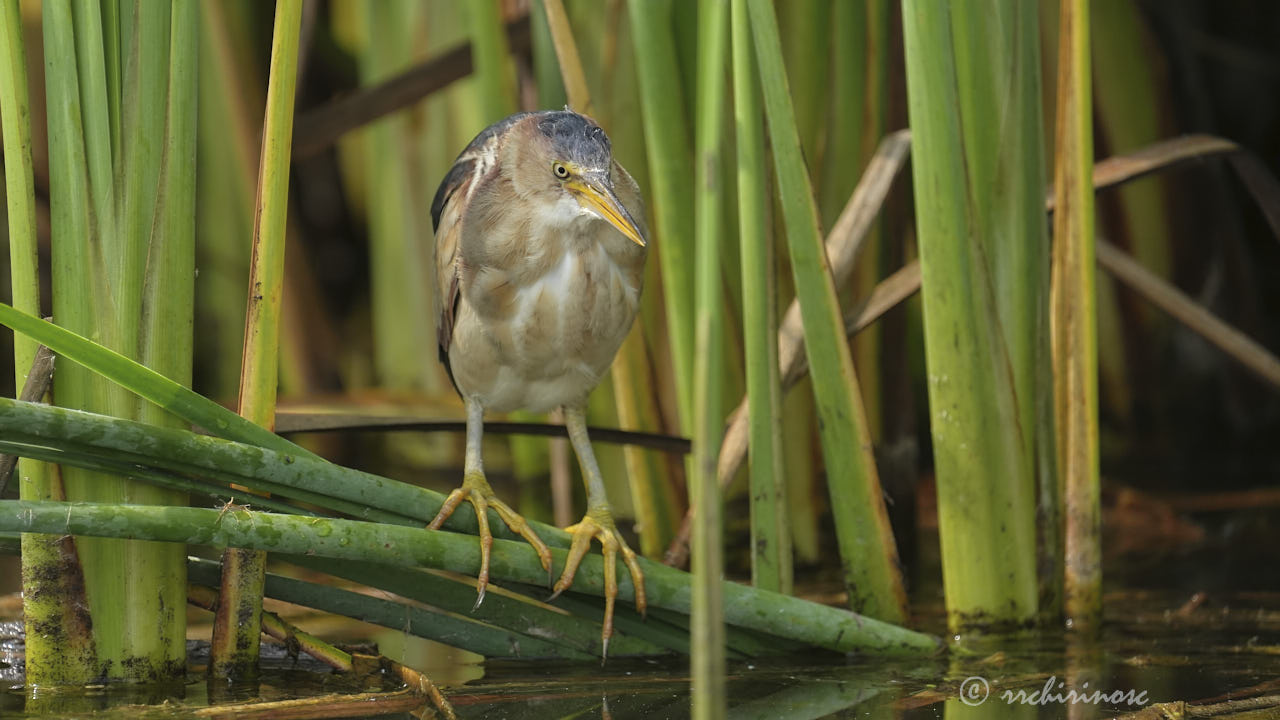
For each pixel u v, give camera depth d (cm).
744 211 566
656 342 808
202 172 1120
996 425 593
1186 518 873
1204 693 513
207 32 1087
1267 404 1130
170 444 472
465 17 1072
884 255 769
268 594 554
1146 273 772
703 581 334
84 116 481
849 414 598
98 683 510
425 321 1125
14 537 523
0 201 1112
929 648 581
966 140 587
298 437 1139
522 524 552
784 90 559
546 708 499
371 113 939
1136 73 1060
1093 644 602
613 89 772
